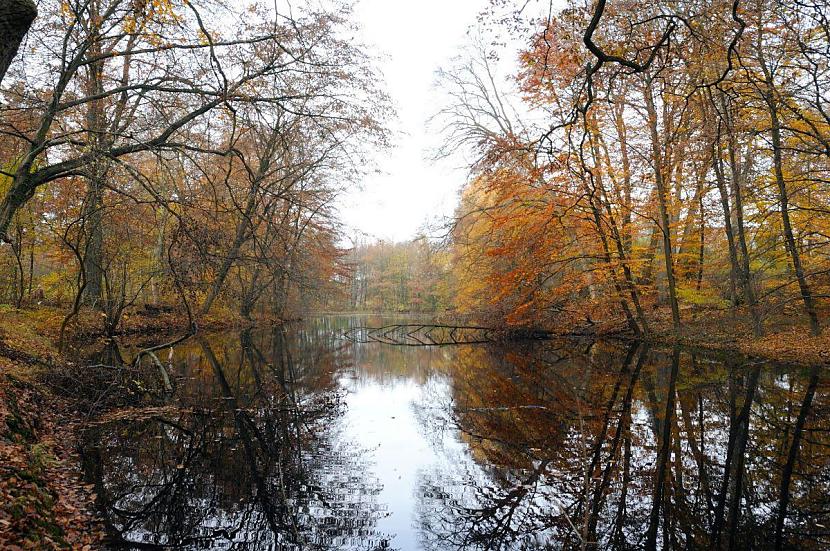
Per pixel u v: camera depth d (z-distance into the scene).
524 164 18.44
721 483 6.71
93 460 7.21
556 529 5.53
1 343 10.61
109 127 12.12
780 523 5.64
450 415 10.23
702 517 5.82
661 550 5.09
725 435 8.62
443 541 5.17
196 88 10.36
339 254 34.41
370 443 8.41
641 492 6.48
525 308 21.95
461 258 23.98
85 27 9.92
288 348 22.23
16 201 9.29
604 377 13.99
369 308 80.19
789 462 7.41
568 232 19.81
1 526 4.02
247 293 31.88
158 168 12.72
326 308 72.56
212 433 8.81
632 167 19.56
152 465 7.19
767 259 19.59
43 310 17.39
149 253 21.92
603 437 8.62
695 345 18.22
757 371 13.95
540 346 22.12
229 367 15.91
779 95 14.08
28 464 5.62
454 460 7.63
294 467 7.31
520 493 6.48
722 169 18.20
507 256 19.98
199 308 26.23
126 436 8.38
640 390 12.12
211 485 6.60
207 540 5.17
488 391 12.64
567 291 21.58
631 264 19.08
